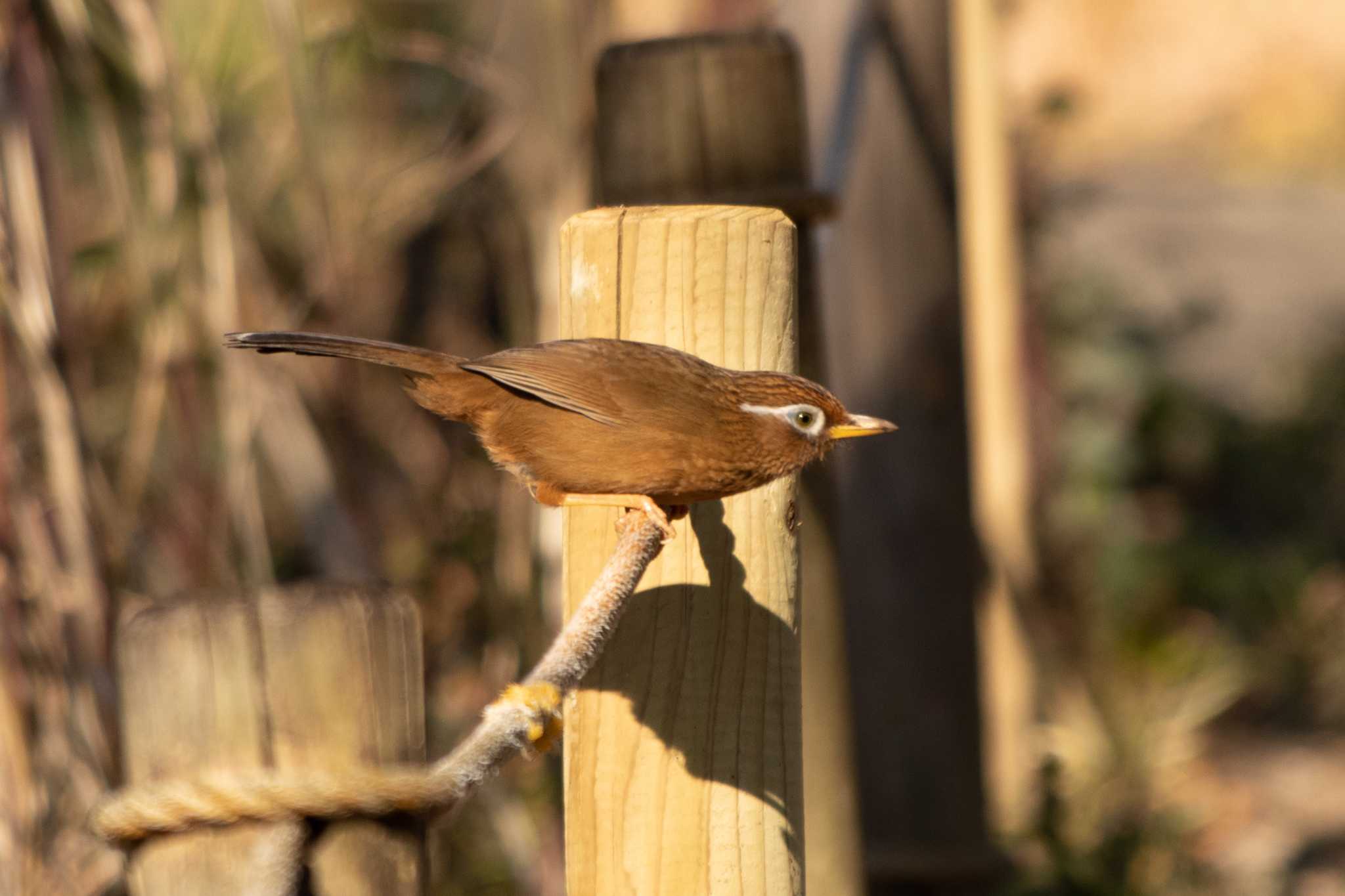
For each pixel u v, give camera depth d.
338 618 4.52
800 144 7.49
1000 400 16.48
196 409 10.98
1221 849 16.16
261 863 4.23
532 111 11.88
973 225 16.36
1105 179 30.45
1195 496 24.83
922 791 10.82
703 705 5.16
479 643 12.49
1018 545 16.36
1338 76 43.69
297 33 10.23
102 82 9.75
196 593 4.77
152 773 4.50
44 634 8.56
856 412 10.84
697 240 5.26
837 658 7.89
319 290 11.26
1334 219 30.08
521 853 11.30
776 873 5.16
